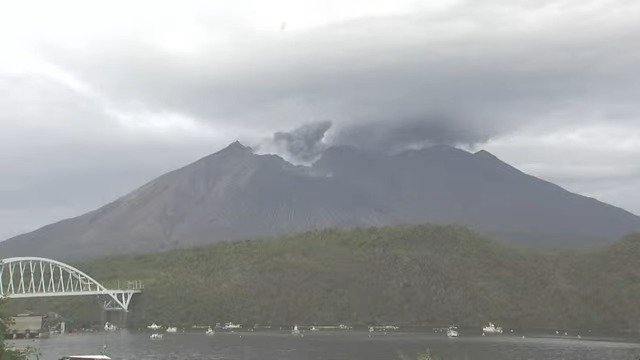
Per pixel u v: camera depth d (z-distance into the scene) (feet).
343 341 574.15
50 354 474.08
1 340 169.68
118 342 578.66
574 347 540.52
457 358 462.60
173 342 575.79
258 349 512.22
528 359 459.73
